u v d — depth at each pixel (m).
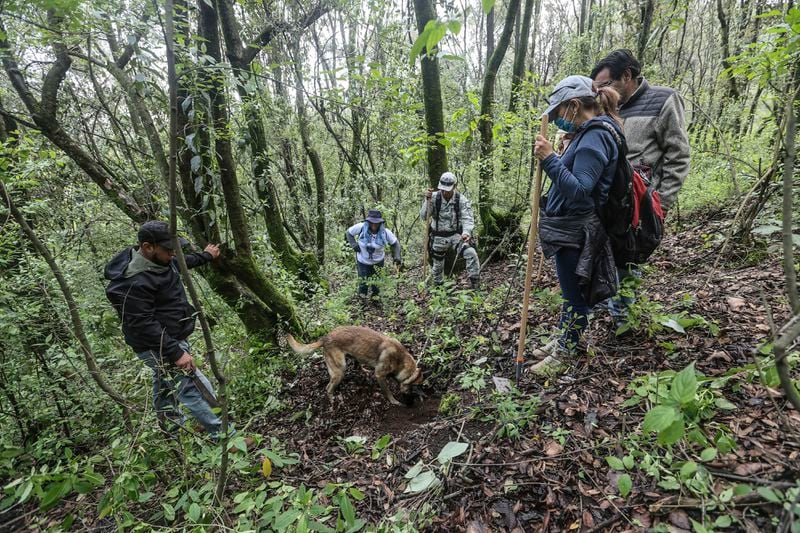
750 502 1.54
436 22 1.26
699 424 1.92
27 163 3.89
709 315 3.07
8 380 3.54
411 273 8.29
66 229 4.78
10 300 3.40
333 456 3.23
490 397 2.98
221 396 2.14
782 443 1.86
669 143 3.00
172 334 3.18
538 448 2.39
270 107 5.22
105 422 3.58
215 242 4.32
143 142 5.23
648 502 1.85
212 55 3.73
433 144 6.12
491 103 7.16
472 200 7.45
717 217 5.02
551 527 1.94
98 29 2.80
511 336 3.76
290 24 5.78
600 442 2.28
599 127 2.43
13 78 3.33
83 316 3.86
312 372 4.55
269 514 1.91
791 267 1.10
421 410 3.73
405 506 2.37
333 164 12.55
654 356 2.83
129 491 2.14
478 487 2.27
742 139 6.47
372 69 4.54
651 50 8.25
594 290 2.60
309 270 7.52
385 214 8.17
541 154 2.52
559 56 11.55
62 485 1.93
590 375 2.83
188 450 2.76
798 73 3.13
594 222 2.56
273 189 7.12
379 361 3.86
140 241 2.98
